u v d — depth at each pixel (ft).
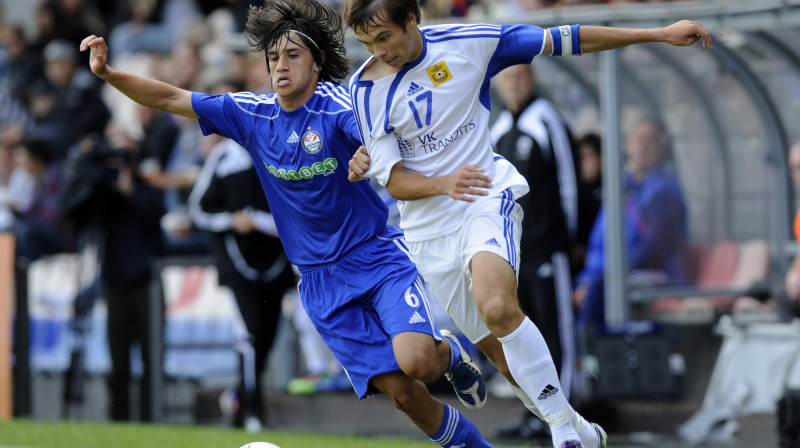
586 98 116.26
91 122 152.56
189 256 131.54
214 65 164.25
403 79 57.21
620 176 104.83
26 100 174.19
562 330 94.22
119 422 117.50
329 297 61.98
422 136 57.72
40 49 177.17
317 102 60.80
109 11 187.42
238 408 105.91
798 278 99.66
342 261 61.72
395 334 58.75
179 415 122.31
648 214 110.83
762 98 106.83
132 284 118.21
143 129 144.87
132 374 120.16
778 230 108.06
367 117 57.93
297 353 127.54
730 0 102.58
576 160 96.12
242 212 103.91
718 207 110.93
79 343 125.80
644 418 102.47
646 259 110.83
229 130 62.44
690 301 114.73
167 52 180.34
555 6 131.85
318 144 60.34
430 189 56.75
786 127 107.24
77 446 84.64
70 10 179.42
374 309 61.57
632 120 111.96
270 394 120.67
